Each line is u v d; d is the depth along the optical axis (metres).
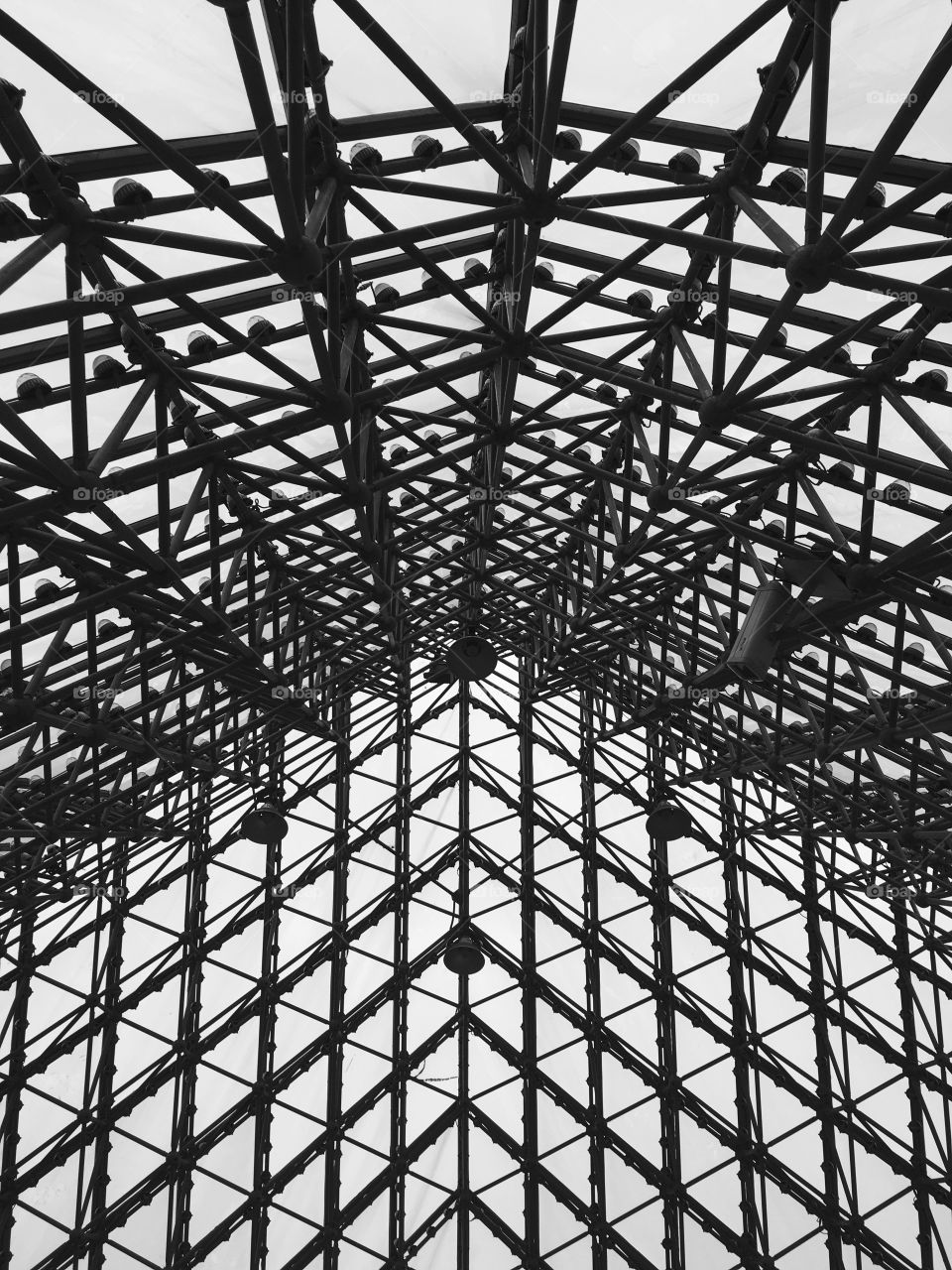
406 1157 24.56
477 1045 25.70
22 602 18.00
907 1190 24.09
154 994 25.45
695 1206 24.11
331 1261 23.58
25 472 12.86
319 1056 25.22
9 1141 23.70
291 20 8.90
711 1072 25.23
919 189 9.92
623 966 25.95
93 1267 23.05
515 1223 24.23
